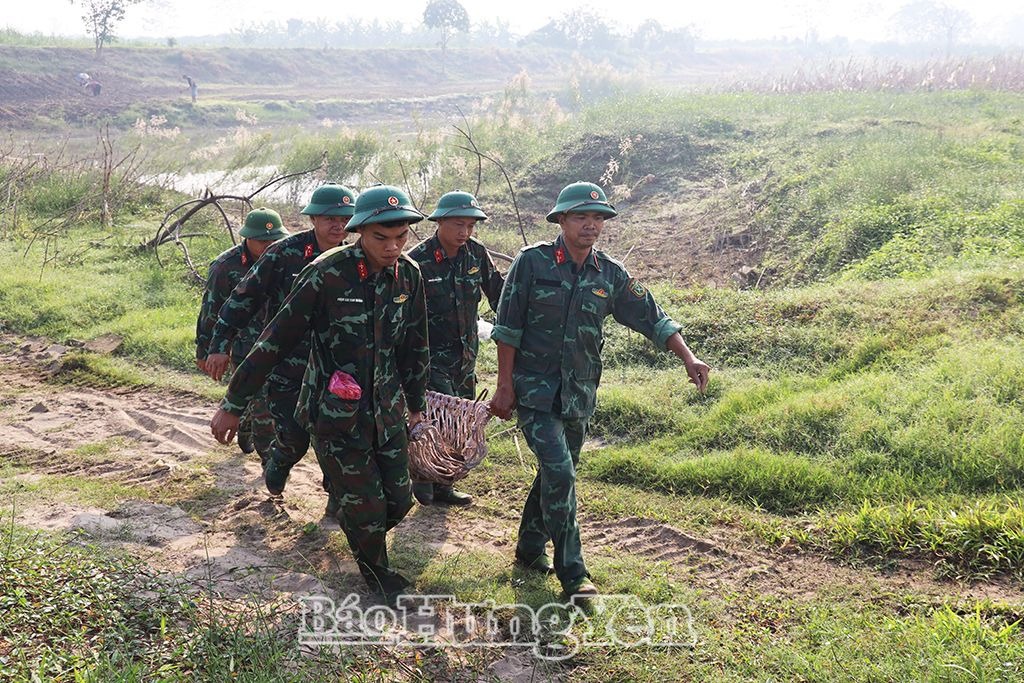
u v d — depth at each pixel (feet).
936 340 23.85
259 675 11.51
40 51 139.54
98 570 13.82
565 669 13.12
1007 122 54.39
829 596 15.19
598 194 14.49
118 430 24.39
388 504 14.69
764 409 22.00
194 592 14.06
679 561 16.88
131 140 86.38
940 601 14.69
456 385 19.57
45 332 33.58
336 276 13.52
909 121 56.70
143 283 38.96
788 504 18.75
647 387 24.85
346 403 13.71
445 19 225.35
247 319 18.10
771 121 61.16
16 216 50.37
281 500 19.47
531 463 21.57
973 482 18.04
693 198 50.75
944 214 35.94
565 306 14.83
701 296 30.71
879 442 19.80
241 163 66.74
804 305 27.53
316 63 186.29
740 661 13.23
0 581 13.06
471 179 59.00
